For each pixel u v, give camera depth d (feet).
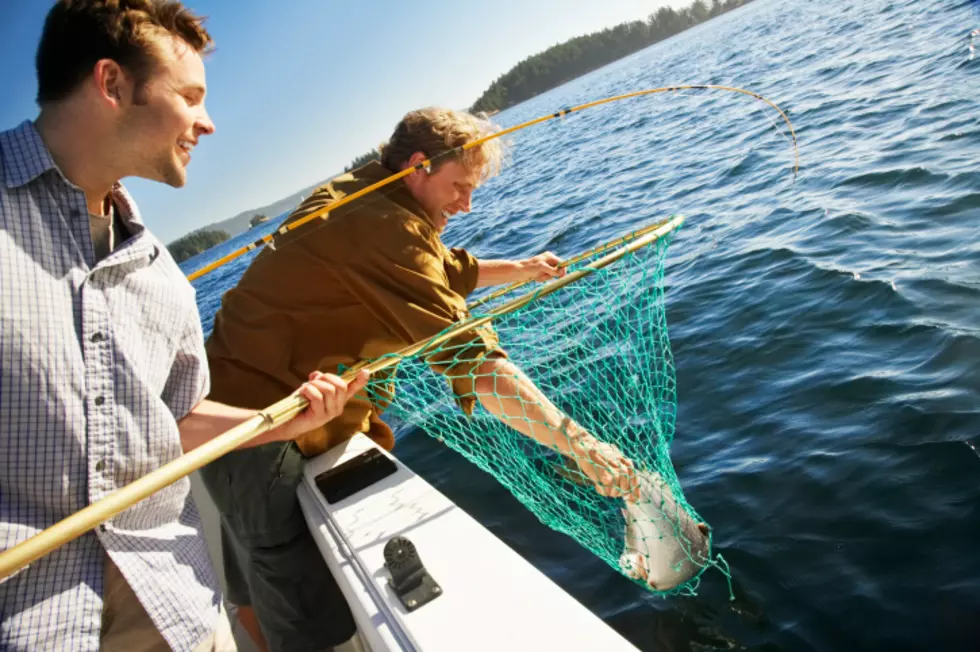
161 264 4.22
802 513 7.74
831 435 8.85
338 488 5.89
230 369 6.41
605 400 8.61
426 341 5.25
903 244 13.52
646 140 44.39
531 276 7.97
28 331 3.40
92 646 3.71
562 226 27.53
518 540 8.95
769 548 7.41
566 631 3.81
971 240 12.61
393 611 4.27
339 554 5.18
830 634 6.26
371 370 5.02
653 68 107.86
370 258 5.73
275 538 6.28
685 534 6.04
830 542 7.23
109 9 3.42
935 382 9.07
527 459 6.91
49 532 3.21
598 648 3.65
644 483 6.03
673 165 32.30
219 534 8.68
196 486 8.52
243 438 4.06
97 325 3.66
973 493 7.17
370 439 6.80
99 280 3.73
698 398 10.85
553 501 6.76
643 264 7.57
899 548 6.88
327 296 6.15
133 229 4.07
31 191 3.51
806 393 9.96
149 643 4.25
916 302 11.18
